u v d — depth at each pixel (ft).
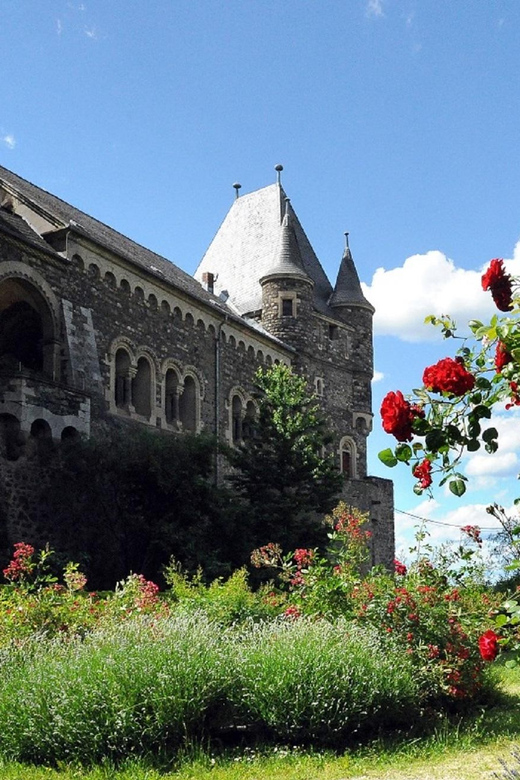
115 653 28.94
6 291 76.69
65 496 67.77
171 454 73.67
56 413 69.10
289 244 126.41
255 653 30.50
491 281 15.49
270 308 123.85
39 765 26.37
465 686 33.42
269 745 28.32
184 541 69.82
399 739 29.32
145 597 39.58
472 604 36.37
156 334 92.32
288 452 86.84
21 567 41.42
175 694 27.68
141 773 24.67
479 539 38.24
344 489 125.49
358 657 30.27
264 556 41.78
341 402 131.54
